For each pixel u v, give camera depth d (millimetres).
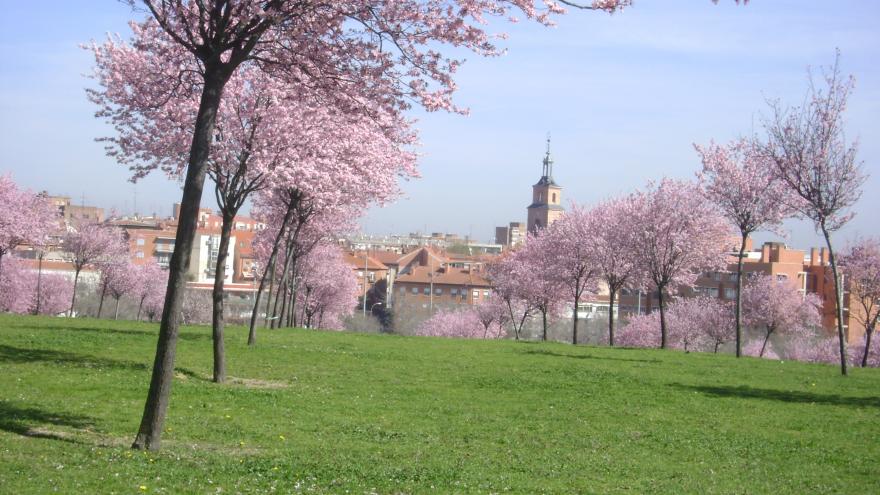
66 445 14547
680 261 54781
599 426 20656
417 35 17750
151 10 15812
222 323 24938
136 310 95312
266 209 55312
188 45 15695
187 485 11969
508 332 98312
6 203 64188
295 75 18719
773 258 111125
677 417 22516
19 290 80375
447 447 17094
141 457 13820
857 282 64312
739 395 27375
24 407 18219
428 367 31922
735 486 14680
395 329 102812
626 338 78750
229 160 26859
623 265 59812
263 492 11805
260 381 25484
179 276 15164
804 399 27125
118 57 28156
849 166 34812
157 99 27547
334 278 78500
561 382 28906
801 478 15711
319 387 24828
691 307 76500
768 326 75125
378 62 18062
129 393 21125
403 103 18703
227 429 17656
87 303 94438
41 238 67438
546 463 15922
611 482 14469
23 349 28594
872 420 23000
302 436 17469
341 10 16938
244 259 139250
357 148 33031
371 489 12609
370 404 22266
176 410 19531
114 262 86812
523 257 83062
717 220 55031
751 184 46531
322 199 36281
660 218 54094
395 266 160875
